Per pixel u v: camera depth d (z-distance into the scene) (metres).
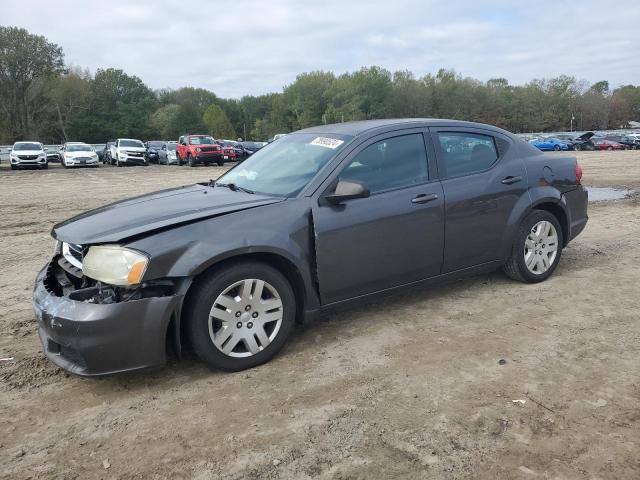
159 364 3.19
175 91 122.56
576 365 3.41
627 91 121.75
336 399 3.08
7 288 5.51
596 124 111.38
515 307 4.47
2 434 2.84
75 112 77.12
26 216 10.72
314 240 3.66
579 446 2.58
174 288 3.21
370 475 2.42
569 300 4.61
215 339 3.36
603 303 4.52
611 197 11.58
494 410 2.91
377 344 3.82
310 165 4.00
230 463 2.54
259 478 2.43
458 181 4.42
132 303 3.07
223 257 3.28
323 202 3.75
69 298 3.16
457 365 3.46
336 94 88.94
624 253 6.22
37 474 2.51
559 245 5.17
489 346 3.73
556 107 109.00
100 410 3.06
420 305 4.60
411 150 4.28
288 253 3.53
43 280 3.58
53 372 3.55
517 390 3.12
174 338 3.25
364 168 4.01
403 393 3.12
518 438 2.66
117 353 3.07
